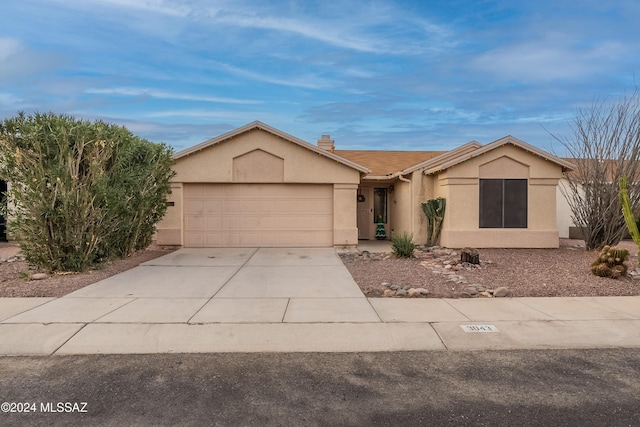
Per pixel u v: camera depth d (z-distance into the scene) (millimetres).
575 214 14070
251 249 14703
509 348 5523
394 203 18562
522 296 8055
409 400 4129
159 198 13484
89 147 10172
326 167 15055
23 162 9383
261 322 6422
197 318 6590
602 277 9594
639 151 12719
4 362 5070
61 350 5426
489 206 14531
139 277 9836
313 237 15242
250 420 3750
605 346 5602
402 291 8188
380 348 5527
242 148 14906
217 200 15148
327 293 8258
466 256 11359
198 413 3871
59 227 9914
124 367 4930
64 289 8539
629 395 4219
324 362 5086
